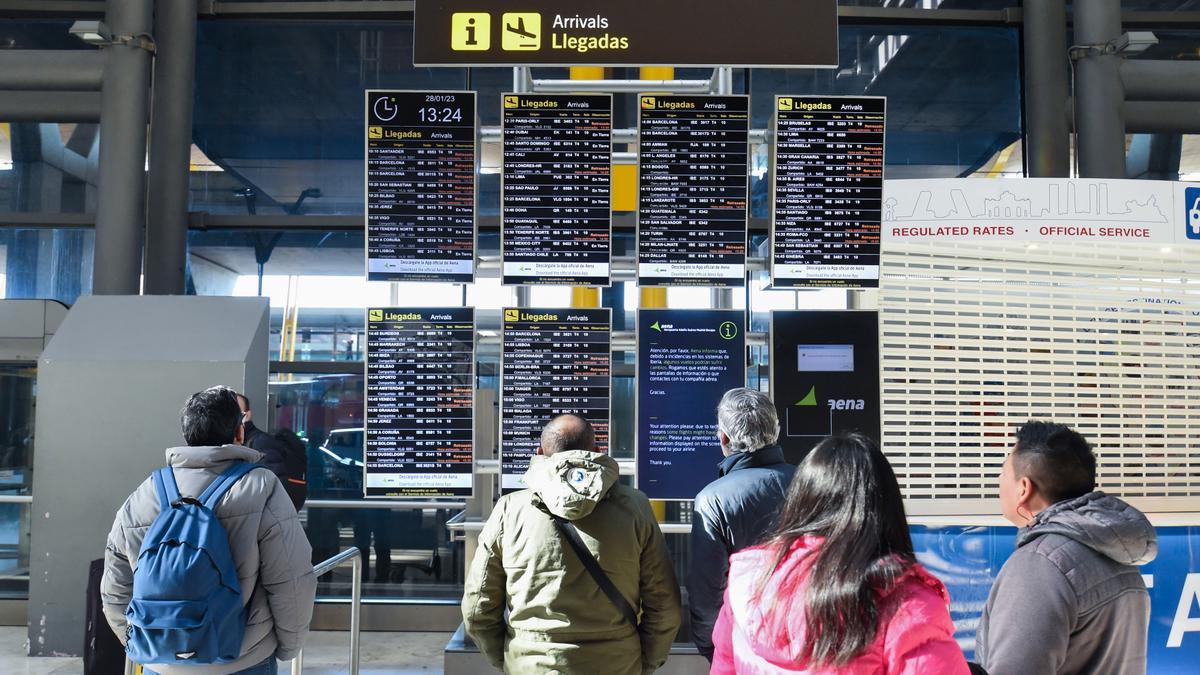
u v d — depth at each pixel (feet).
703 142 11.89
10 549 19.53
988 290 12.94
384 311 12.07
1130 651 5.74
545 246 11.89
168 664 7.59
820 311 12.37
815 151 11.94
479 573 8.31
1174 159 21.53
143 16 20.31
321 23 21.97
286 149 21.81
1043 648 5.56
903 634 4.23
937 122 21.93
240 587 7.87
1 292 21.36
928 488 12.73
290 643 8.32
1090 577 5.70
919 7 21.93
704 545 8.97
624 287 21.42
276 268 21.45
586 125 11.88
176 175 20.71
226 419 8.48
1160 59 21.90
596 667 7.96
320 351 21.26
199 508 7.80
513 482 11.98
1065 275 13.05
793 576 4.56
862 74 22.06
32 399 19.67
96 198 21.09
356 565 13.17
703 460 12.10
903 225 12.92
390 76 22.18
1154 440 13.01
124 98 20.03
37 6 21.59
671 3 12.20
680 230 11.93
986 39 22.00
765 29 12.17
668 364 12.14
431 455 12.05
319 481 20.83
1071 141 21.33
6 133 21.54
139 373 16.58
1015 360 12.92
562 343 12.02
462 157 11.98
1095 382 12.98
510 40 12.21
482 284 21.12
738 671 4.84
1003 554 12.26
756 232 21.13
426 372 12.06
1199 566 11.72
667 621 8.50
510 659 8.16
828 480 4.71
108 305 17.57
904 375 12.74
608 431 12.00
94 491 16.56
